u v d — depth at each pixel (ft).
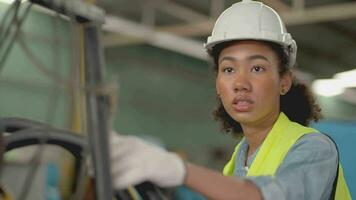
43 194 2.62
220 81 3.60
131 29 19.25
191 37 22.52
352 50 25.11
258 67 3.52
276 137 3.61
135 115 22.39
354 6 17.11
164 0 19.01
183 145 24.67
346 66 27.35
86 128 2.07
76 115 2.29
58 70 2.15
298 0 17.69
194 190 2.44
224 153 25.98
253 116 3.50
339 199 3.48
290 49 3.79
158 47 23.47
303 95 4.36
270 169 3.42
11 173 2.54
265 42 3.56
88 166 2.19
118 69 21.65
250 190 2.59
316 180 3.02
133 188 2.41
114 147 2.18
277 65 3.60
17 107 14.89
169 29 20.07
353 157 6.59
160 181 2.28
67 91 2.08
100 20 2.20
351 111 34.09
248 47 3.52
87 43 2.15
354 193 6.52
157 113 23.38
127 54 22.09
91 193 2.19
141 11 20.13
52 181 4.51
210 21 18.72
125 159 2.18
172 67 24.30
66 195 2.35
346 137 6.63
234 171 4.25
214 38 3.81
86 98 2.06
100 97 2.05
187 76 25.03
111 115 2.07
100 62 2.13
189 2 19.40
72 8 2.12
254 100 3.47
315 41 24.03
